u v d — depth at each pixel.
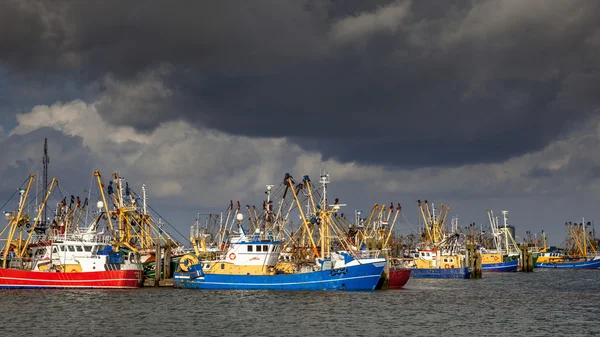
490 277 180.62
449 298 109.06
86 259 115.88
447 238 172.00
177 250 143.38
